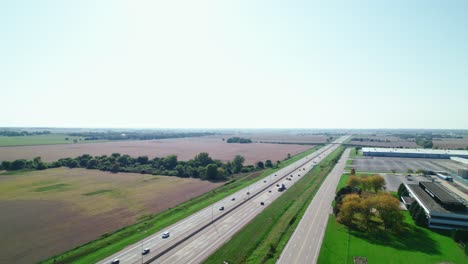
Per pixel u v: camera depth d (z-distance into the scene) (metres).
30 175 188.50
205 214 112.69
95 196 138.25
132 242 86.69
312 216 111.69
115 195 140.88
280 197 139.62
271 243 85.81
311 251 82.19
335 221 106.25
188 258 77.88
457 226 98.19
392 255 80.56
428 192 126.06
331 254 80.50
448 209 103.69
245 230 96.62
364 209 99.75
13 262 74.94
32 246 84.25
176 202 130.75
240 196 140.88
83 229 97.25
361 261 76.75
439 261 77.38
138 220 106.44
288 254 80.31
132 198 136.00
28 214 111.56
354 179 144.00
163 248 82.88
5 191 146.25
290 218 108.75
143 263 74.56
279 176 195.12
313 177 188.75
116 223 103.12
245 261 76.44
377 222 105.06
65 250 81.69
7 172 197.38
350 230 97.88
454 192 129.75
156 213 114.69
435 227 100.94
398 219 96.44
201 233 94.69
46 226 99.69
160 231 95.38
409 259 78.44
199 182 174.88
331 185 165.38
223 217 110.38
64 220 105.56
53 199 132.00
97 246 83.81
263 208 121.69
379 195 107.62
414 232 97.69
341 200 113.06
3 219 106.25
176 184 168.25
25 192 144.12
